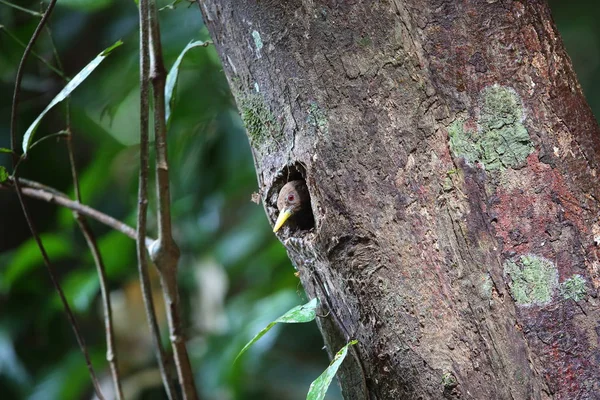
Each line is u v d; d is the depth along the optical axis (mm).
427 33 2312
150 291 2588
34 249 3375
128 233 2686
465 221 2291
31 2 3527
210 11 2441
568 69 2332
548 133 2291
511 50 2303
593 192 2291
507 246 2279
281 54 2365
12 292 3682
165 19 3441
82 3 3252
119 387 2701
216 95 3611
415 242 2309
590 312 2262
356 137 2328
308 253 2410
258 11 2377
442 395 2299
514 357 2271
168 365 2607
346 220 2332
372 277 2324
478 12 2307
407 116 2314
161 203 2547
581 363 2256
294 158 2375
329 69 2340
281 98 2377
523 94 2297
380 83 2322
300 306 2352
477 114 2299
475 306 2285
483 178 2291
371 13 2328
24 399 3645
